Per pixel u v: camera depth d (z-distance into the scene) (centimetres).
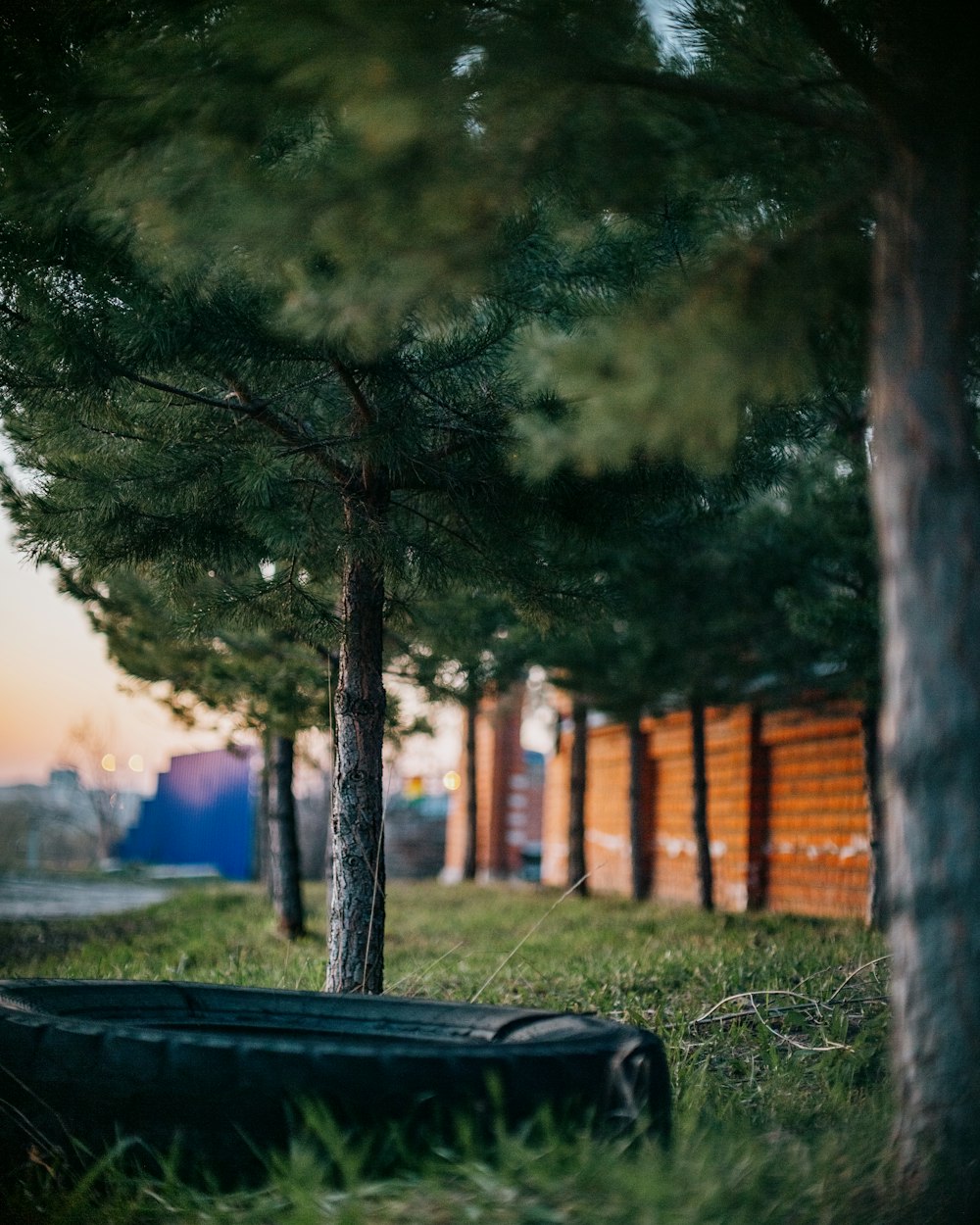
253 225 387
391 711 1034
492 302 534
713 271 389
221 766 3497
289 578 655
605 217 479
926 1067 323
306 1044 371
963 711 320
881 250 355
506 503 640
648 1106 367
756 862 1834
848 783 1581
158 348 518
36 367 545
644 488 630
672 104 413
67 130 414
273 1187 343
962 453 333
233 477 590
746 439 612
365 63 347
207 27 407
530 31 370
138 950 1219
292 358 551
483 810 3266
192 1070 367
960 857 318
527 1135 354
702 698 1448
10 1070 383
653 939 1121
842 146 433
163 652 1072
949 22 353
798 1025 613
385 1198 330
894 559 335
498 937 1277
